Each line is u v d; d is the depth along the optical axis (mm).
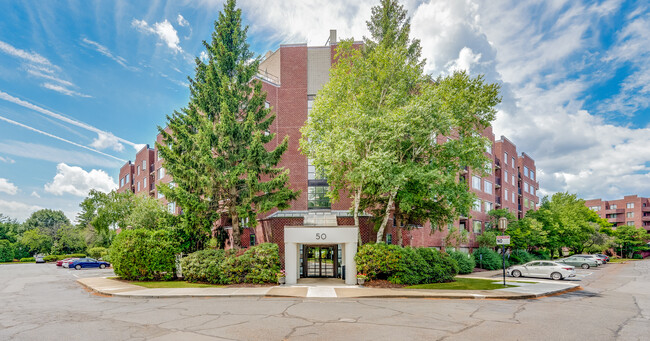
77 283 22781
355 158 19219
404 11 25000
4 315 11781
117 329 9461
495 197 49938
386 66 21234
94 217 41156
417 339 8469
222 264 19516
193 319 10594
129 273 21609
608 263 53000
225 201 23219
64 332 9227
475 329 9484
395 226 29875
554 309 12688
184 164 20922
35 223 86625
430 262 20672
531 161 67688
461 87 21453
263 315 11156
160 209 30422
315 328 9469
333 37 36219
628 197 99375
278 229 26719
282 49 33656
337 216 27375
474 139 20656
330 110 22016
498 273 30859
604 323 10453
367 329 9375
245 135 21719
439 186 19750
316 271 23172
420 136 20234
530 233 42594
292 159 31844
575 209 58719
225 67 23328
